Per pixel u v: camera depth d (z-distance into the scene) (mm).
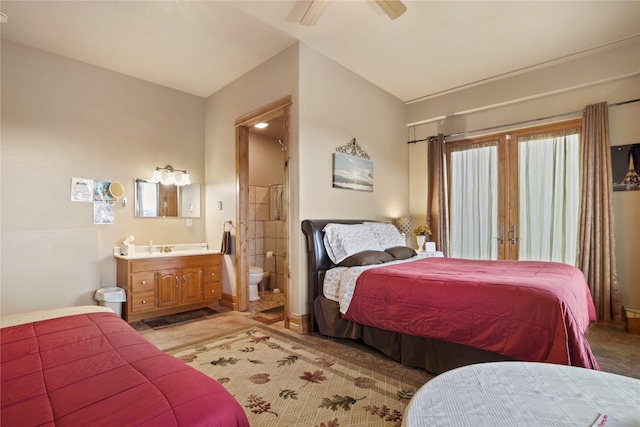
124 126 3922
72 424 830
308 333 3223
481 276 2428
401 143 4930
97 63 3674
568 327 1766
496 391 930
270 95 3615
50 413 876
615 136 3467
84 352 1301
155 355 1285
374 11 2828
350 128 3943
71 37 3152
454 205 4645
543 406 848
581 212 3541
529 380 993
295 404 1956
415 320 2324
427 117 4820
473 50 3496
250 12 2814
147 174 4102
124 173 3904
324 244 3295
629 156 3389
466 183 4547
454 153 4672
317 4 2363
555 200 3869
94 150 3682
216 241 4449
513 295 1987
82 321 1719
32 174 3275
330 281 3064
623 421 771
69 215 3486
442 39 3281
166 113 4309
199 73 3953
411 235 5023
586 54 3555
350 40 3301
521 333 1884
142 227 4035
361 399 2012
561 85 3732
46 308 3205
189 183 4395
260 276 4633
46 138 3365
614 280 3344
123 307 3602
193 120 4586
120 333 1542
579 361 1716
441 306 2219
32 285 3137
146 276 3598
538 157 4000
